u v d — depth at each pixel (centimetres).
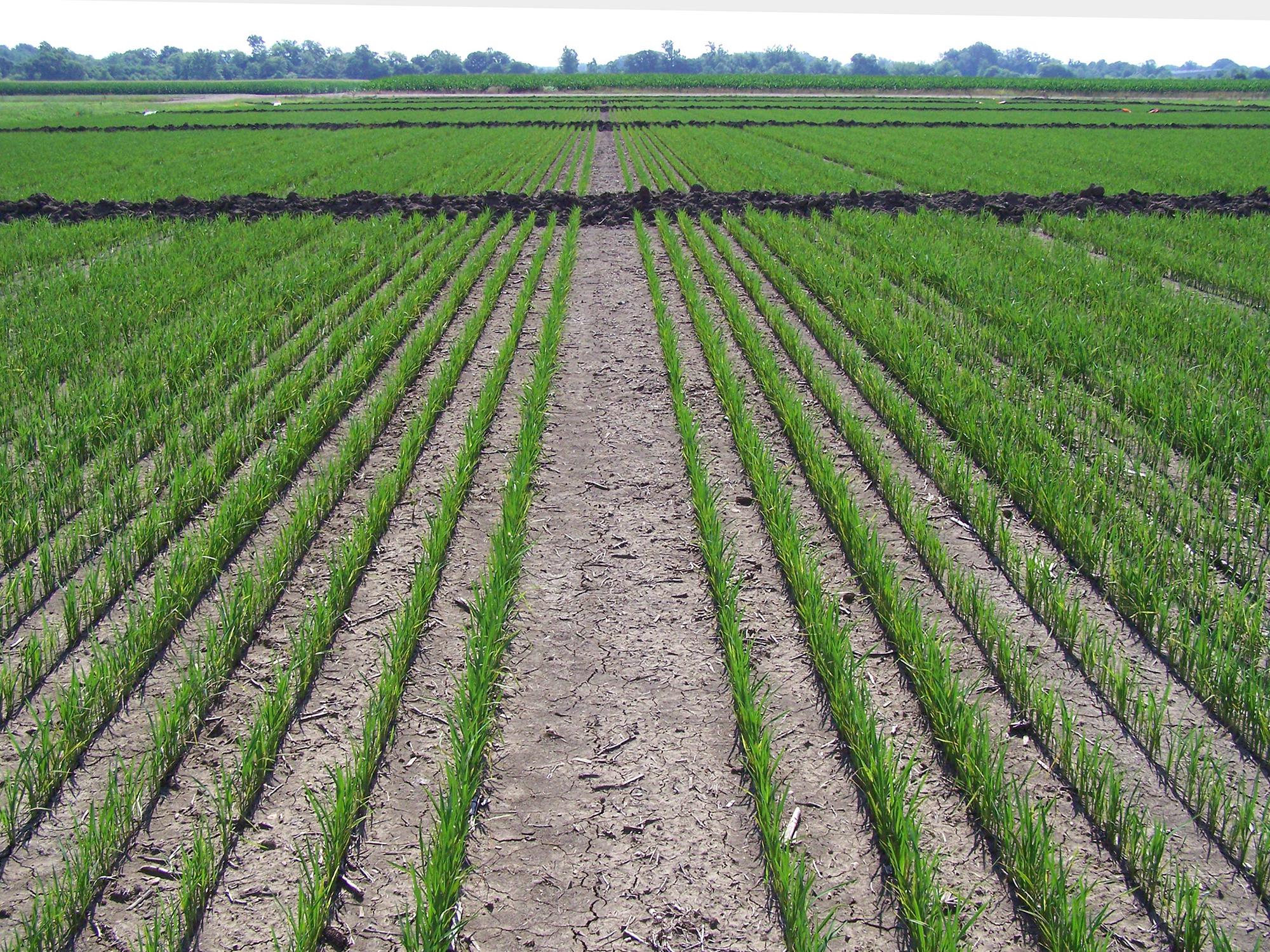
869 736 375
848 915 321
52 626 493
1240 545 533
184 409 770
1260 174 2309
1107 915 320
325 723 419
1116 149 3045
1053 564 542
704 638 480
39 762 374
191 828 362
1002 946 310
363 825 362
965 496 603
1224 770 386
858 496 635
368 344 907
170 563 540
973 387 788
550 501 633
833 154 2833
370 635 483
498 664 455
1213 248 1339
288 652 470
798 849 349
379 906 327
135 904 328
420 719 421
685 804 373
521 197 1769
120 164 2639
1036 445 687
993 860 344
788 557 527
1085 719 417
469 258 1376
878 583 500
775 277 1204
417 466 690
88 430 691
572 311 1105
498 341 985
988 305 1027
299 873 341
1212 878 336
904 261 1255
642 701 434
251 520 587
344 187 2106
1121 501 595
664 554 563
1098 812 359
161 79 18475
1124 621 492
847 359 877
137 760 398
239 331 959
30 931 305
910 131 3800
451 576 540
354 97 8488
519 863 345
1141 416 737
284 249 1375
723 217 1641
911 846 329
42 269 1282
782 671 454
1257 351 842
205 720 420
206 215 1669
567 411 796
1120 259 1295
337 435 750
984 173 2336
